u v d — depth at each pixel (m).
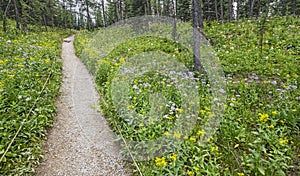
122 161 4.29
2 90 5.68
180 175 3.58
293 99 5.71
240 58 9.59
